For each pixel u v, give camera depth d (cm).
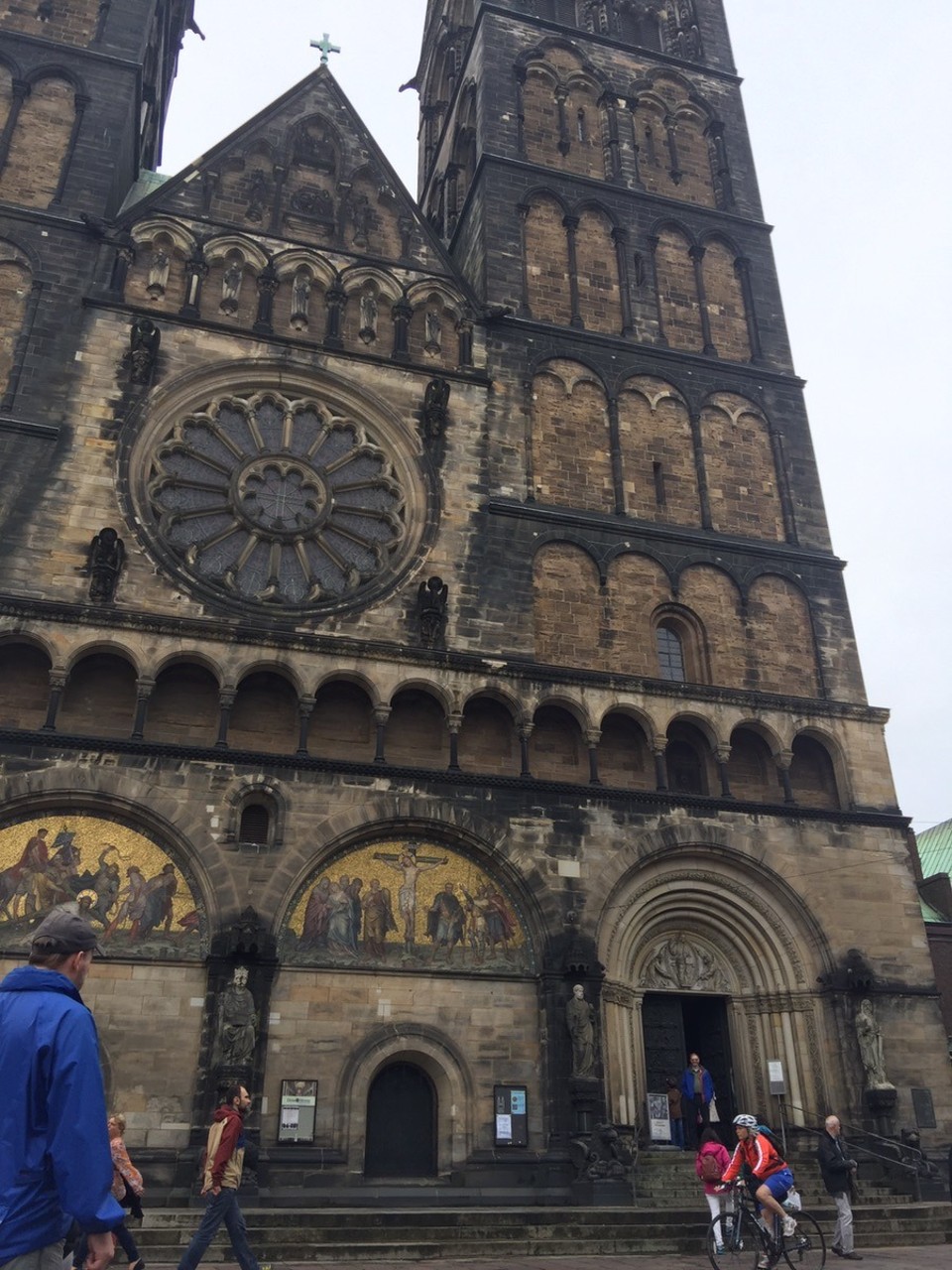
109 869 2688
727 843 3247
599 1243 2169
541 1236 2206
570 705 3272
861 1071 3031
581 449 3841
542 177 4438
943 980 4547
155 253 3631
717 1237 1730
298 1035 2673
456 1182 2650
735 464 4053
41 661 2892
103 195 3716
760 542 3900
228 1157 1415
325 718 3097
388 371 3694
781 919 3256
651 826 3186
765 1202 1645
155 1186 2403
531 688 3238
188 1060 2552
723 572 3775
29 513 3031
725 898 3259
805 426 4222
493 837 3005
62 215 3591
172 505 3262
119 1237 1403
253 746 2994
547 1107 2772
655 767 3281
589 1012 2820
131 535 3105
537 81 4741
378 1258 2041
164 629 2925
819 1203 2781
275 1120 2577
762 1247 1656
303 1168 2550
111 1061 2509
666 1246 2191
